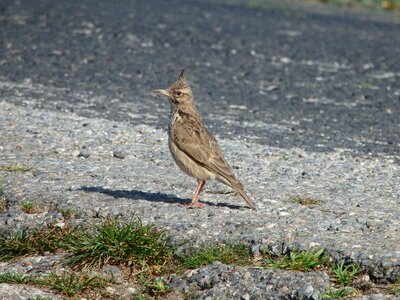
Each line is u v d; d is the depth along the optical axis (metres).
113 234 10.57
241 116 18.64
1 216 11.64
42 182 12.84
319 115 19.11
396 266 9.75
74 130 16.41
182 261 10.41
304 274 9.78
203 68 23.94
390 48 28.34
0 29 27.80
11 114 17.44
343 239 10.58
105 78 22.02
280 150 15.78
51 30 28.12
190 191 12.93
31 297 9.69
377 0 39.69
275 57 25.91
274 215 11.63
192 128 11.75
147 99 19.94
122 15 31.94
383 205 12.41
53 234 11.17
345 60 25.97
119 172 13.76
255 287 9.62
